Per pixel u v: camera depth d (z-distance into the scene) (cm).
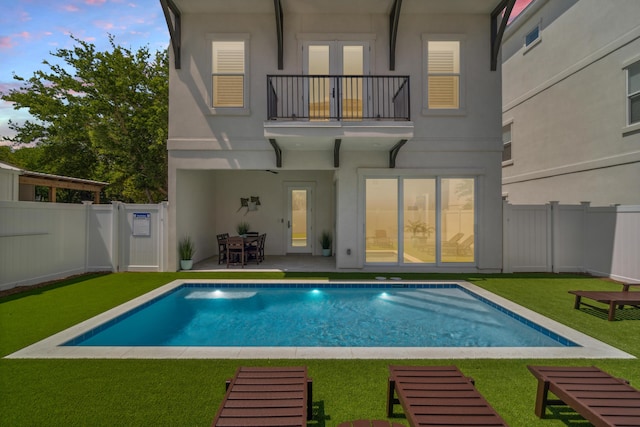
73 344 456
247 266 1042
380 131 817
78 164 1792
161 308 682
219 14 958
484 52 961
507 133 1520
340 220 962
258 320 620
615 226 863
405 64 959
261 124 955
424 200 972
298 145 912
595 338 466
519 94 1421
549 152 1251
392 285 798
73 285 775
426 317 632
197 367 372
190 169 974
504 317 612
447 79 968
